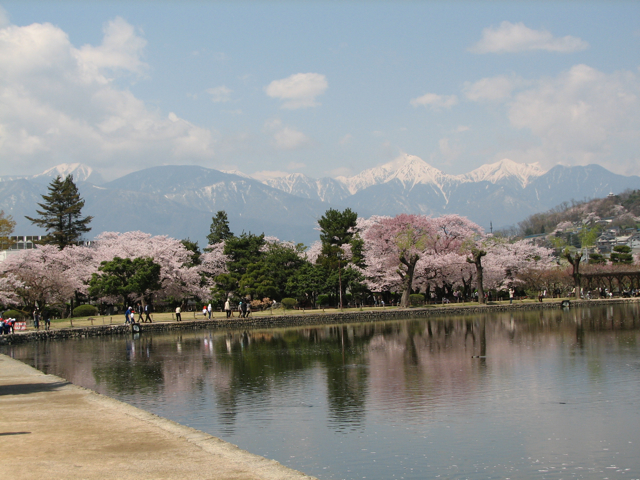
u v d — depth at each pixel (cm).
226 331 6072
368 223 10144
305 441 1858
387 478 1528
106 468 1059
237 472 1036
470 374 3027
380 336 5200
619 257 12688
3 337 4878
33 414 1594
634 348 3934
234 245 9369
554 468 1590
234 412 2256
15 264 6781
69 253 8669
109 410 1652
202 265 9612
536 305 8731
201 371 3281
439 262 8650
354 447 1792
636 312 7762
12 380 2395
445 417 2138
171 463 1093
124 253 7831
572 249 10900
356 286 8269
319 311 7600
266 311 7788
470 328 5812
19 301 6962
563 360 3434
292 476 1010
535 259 11550
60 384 2244
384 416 2167
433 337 4981
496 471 1573
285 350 4244
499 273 9631
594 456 1684
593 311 8144
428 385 2747
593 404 2297
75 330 5450
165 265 7506
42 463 1091
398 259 8525
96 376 3147
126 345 4762
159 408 2338
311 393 2608
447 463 1634
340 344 4603
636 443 1795
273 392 2644
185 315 7425
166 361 3722
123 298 7719
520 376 2933
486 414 2170
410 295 8731
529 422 2053
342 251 8994
